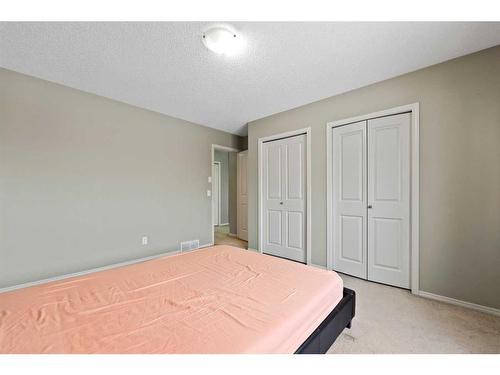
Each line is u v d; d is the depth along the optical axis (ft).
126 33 5.27
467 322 5.37
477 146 5.97
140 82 7.75
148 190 10.39
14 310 3.10
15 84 7.06
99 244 8.85
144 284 4.02
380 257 7.71
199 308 3.23
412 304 6.26
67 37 5.41
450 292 6.32
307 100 9.27
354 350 4.42
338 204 8.78
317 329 3.44
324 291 3.84
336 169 8.84
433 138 6.61
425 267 6.73
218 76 7.31
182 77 7.37
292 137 10.34
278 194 10.94
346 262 8.56
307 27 5.07
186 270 4.73
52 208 7.77
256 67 6.76
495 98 5.75
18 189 7.14
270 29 5.14
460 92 6.20
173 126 11.39
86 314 3.05
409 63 6.53
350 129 8.42
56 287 3.85
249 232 12.18
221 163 21.72
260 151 11.57
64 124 8.01
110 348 2.42
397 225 7.36
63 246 8.00
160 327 2.79
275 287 3.93
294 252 10.28
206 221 13.00
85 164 8.51
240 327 2.79
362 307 6.10
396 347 4.50
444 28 5.07
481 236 5.91
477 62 5.97
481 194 5.92
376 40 5.51
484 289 5.86
